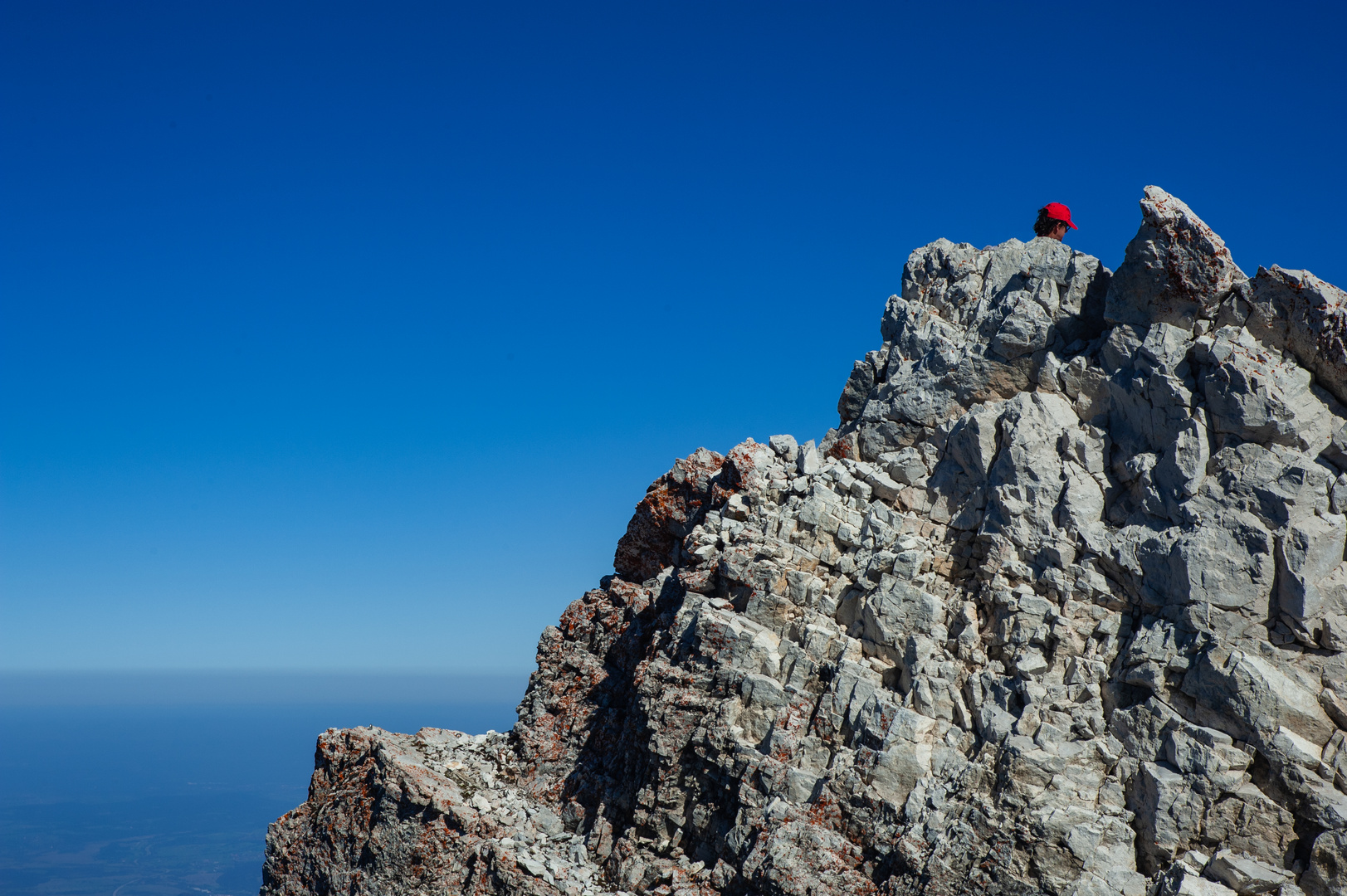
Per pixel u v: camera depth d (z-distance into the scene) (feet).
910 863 69.51
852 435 97.96
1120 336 81.05
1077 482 79.20
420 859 93.25
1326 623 66.28
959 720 75.00
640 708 92.43
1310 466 68.33
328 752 108.47
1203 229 75.51
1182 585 70.38
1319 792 62.13
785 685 83.51
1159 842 64.90
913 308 102.17
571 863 90.94
